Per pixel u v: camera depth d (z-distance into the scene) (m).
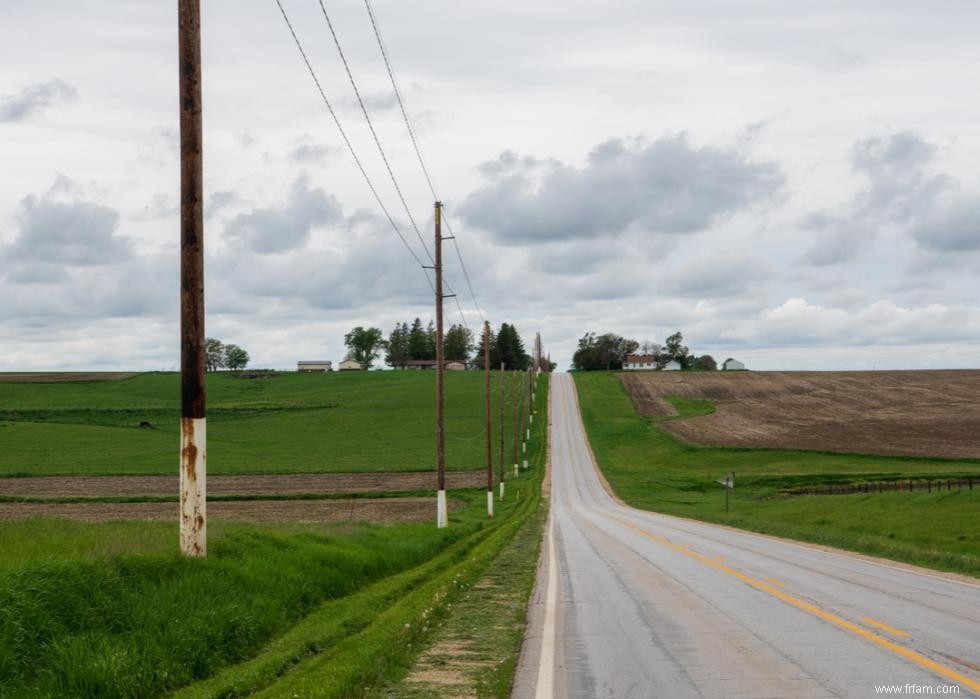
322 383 182.75
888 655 10.18
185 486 14.56
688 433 119.06
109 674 9.08
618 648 11.04
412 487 71.44
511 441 112.88
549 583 18.03
